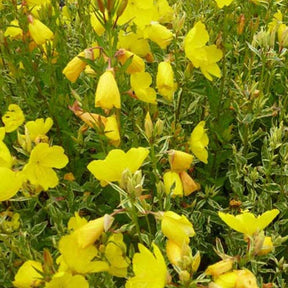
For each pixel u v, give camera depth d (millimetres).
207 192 312
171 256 181
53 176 255
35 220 298
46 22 353
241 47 404
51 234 306
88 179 352
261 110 311
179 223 187
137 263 175
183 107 363
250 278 174
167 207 218
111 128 251
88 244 188
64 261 194
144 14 283
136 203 194
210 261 314
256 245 189
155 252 171
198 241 298
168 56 287
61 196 305
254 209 310
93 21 287
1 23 376
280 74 353
